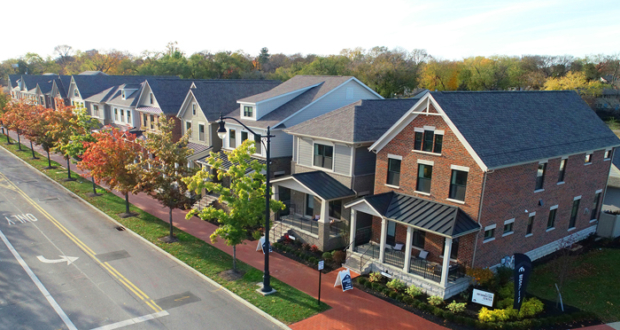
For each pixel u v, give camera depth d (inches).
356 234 1023.6
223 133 721.0
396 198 922.1
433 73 3558.1
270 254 1001.5
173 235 1102.4
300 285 839.7
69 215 1245.7
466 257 824.3
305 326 684.7
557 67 3735.2
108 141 1163.9
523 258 690.8
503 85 3545.8
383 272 878.4
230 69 4136.3
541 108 1058.1
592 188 1122.0
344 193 1032.8
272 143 1270.9
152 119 1812.3
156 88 1771.7
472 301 745.0
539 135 946.1
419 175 911.7
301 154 1187.3
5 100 2748.5
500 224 855.1
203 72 3949.3
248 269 909.8
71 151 1523.1
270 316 708.0
